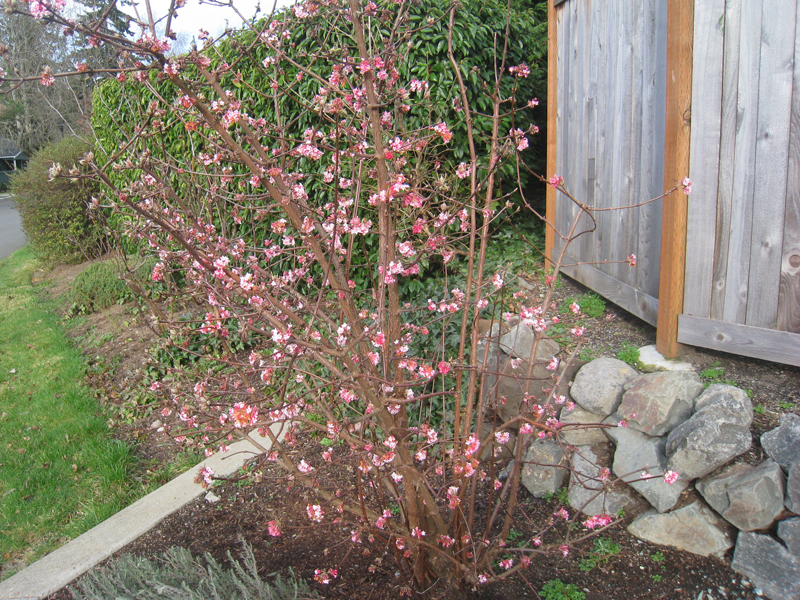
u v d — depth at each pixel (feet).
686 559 6.88
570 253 13.38
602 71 11.39
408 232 9.17
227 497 9.49
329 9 6.72
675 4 8.19
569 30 12.91
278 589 6.88
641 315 10.21
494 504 8.36
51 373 16.24
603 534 7.46
